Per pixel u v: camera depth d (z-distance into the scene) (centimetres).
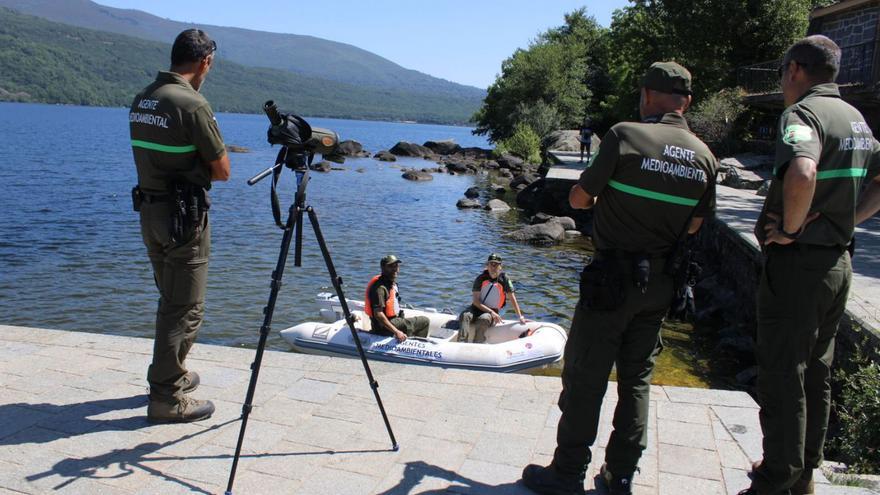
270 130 308
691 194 265
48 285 1164
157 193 347
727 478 321
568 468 293
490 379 442
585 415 286
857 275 813
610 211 272
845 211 259
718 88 2714
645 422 285
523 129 4181
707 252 1427
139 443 346
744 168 2138
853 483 324
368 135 11925
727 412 395
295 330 805
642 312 278
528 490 307
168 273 356
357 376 445
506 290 834
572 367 286
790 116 256
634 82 3338
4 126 6856
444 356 731
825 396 284
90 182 2594
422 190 2784
